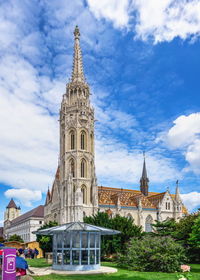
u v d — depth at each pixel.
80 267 34.94
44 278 29.27
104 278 29.50
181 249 39.09
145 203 123.44
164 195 124.94
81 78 127.00
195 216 58.94
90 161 115.12
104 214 70.88
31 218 168.62
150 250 36.69
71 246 35.59
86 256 35.56
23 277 25.52
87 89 125.94
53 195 120.12
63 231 35.50
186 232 56.00
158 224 68.38
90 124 119.00
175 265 35.81
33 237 165.88
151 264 36.78
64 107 121.44
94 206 108.88
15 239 130.12
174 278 29.44
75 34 134.75
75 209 103.19
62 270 35.22
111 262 53.53
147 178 145.50
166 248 36.69
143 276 31.05
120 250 58.62
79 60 130.25
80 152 113.38
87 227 36.09
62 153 117.75
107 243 59.16
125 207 117.31
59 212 110.81
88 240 36.00
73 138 116.00
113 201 119.00
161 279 28.84
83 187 110.94
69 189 106.44
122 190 131.25
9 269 19.38
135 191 134.50
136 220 117.88
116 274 32.72
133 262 38.06
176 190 128.62
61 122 122.56
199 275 32.16
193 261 52.53
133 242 42.06
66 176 110.94
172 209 124.94
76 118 116.06
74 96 123.25
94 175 113.94
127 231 61.94
